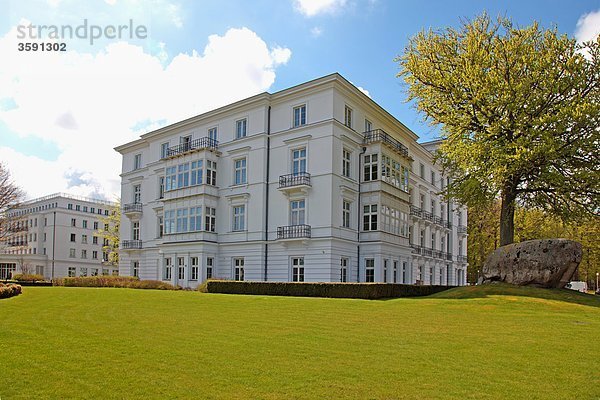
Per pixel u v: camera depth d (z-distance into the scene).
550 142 21.95
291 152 33.38
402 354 9.33
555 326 13.43
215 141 37.53
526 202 27.05
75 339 10.48
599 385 7.33
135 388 6.89
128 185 45.78
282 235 32.50
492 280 23.67
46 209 79.81
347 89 32.91
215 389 6.89
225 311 16.42
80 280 35.69
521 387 7.17
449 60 26.89
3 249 77.06
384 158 34.25
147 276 41.94
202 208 35.38
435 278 46.66
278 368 8.09
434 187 49.47
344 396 6.66
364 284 22.48
